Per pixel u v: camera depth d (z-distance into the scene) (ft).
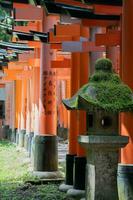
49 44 54.24
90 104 28.89
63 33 45.83
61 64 57.31
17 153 89.40
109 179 30.32
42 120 59.82
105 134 30.09
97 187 30.22
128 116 33.35
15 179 58.49
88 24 42.68
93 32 46.16
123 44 34.60
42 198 45.83
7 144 107.76
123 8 34.78
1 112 138.21
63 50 44.86
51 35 48.42
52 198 45.73
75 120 50.11
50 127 59.88
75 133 50.14
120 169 33.45
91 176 30.53
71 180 49.75
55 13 40.88
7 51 72.90
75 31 45.85
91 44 44.68
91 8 40.32
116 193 30.37
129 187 33.24
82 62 46.42
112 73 31.07
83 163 45.83
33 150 64.95
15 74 86.38
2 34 78.89
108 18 42.27
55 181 56.95
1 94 137.59
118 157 31.83
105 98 29.19
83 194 44.70
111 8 38.81
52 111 59.93
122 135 31.37
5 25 60.18
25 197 46.44
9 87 118.93
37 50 66.95
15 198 45.91
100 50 44.75
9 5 43.37
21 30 55.98
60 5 39.99
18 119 103.71
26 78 85.15
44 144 59.47
